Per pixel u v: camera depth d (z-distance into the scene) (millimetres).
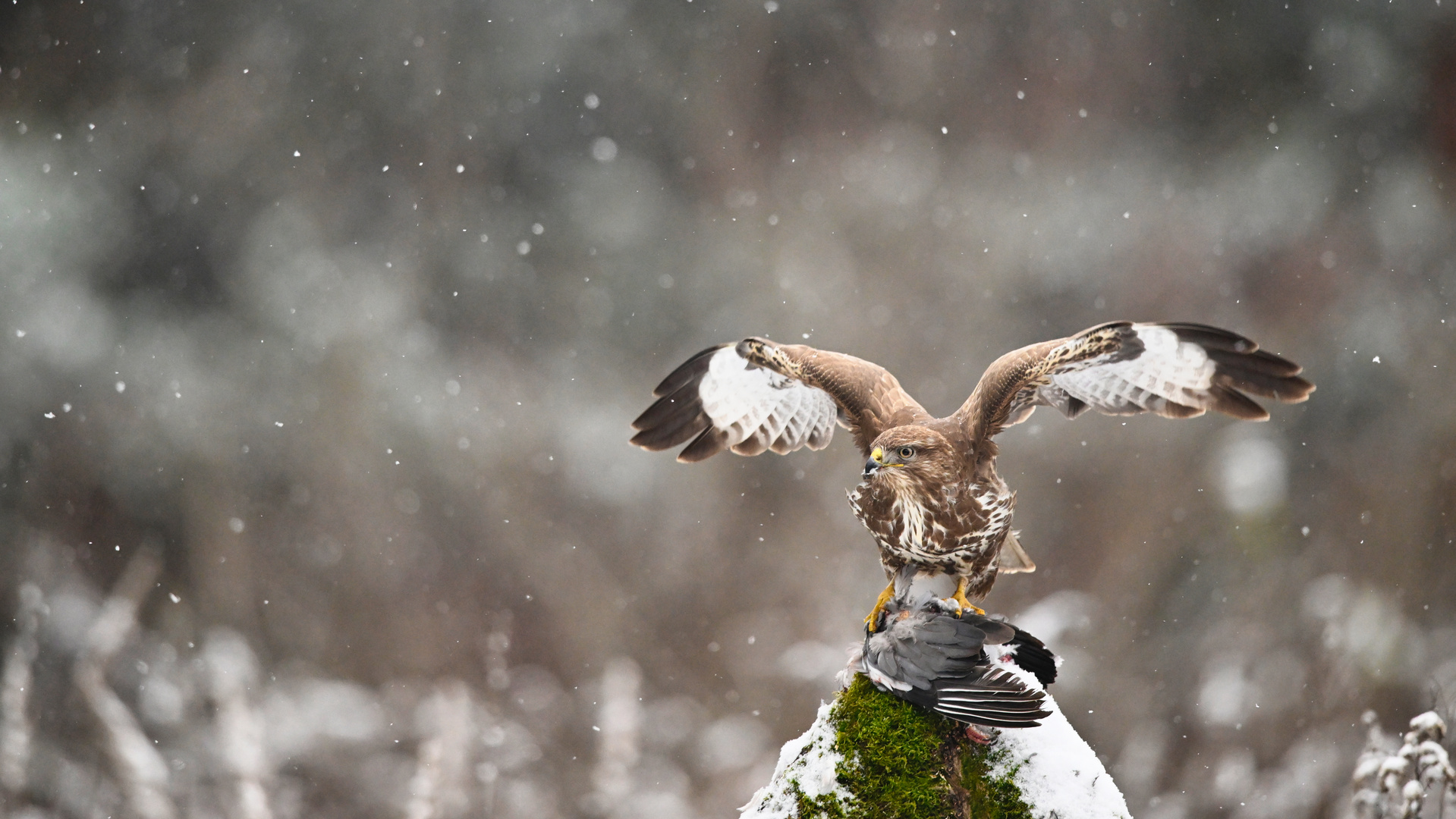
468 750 11844
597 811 12102
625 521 17062
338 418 17094
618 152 19984
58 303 16469
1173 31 20312
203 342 17219
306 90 18859
